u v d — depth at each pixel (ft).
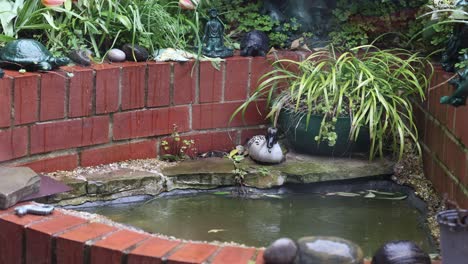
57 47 13.04
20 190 10.44
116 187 12.10
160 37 13.98
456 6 12.66
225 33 15.08
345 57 13.51
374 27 14.87
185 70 13.42
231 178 12.91
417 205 12.58
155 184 12.46
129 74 12.81
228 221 11.51
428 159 13.24
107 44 13.70
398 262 8.09
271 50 14.44
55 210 10.13
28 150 11.85
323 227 11.38
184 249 8.77
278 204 12.43
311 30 15.17
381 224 11.60
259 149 13.24
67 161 12.38
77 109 12.31
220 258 8.48
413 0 14.73
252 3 15.39
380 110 13.00
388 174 13.47
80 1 13.50
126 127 12.98
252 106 14.14
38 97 11.81
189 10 14.85
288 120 13.61
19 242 9.55
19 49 11.92
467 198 11.03
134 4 13.84
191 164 13.28
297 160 13.52
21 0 13.34
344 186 13.26
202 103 13.73
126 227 10.55
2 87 11.32
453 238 8.00
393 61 14.10
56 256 9.22
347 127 13.21
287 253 7.98
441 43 13.94
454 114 11.76
